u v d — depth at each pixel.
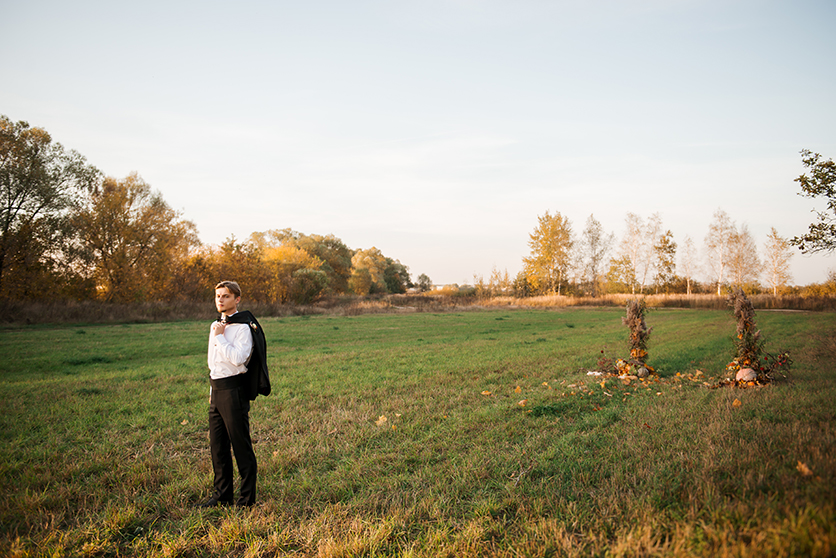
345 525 3.47
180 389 8.41
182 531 3.42
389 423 6.23
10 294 26.33
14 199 27.88
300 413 6.84
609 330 21.45
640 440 4.93
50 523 3.50
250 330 3.88
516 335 19.23
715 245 57.62
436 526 3.40
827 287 42.72
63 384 8.77
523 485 3.98
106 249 33.38
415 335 19.47
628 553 2.70
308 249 80.25
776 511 2.71
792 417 5.43
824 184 10.80
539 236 60.84
